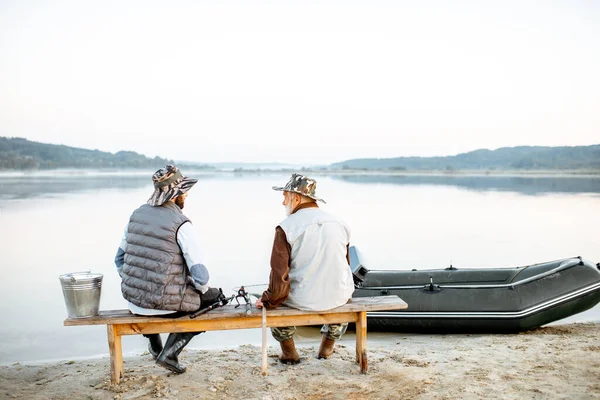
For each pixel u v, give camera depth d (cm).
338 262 419
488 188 5709
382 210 2852
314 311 419
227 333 722
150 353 491
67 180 7938
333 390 405
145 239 391
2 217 2370
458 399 383
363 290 657
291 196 430
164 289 386
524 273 705
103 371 462
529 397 383
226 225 2112
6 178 8862
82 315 400
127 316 403
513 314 600
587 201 3506
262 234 1841
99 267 1243
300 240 414
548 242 1659
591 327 650
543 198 3853
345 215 2567
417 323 629
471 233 1883
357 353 450
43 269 1217
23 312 834
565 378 419
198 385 415
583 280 611
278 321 423
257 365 465
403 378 427
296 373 441
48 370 484
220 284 1068
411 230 1978
